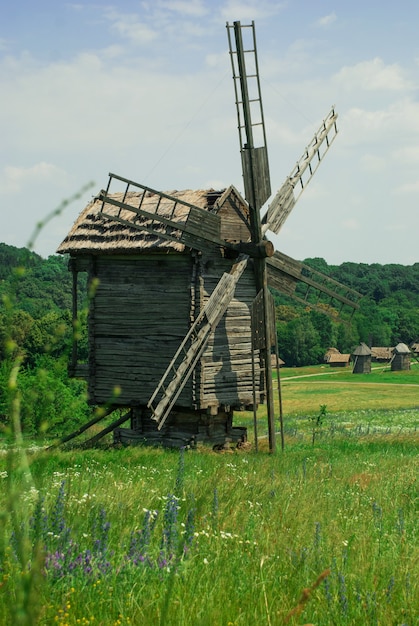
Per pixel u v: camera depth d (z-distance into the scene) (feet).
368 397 387.34
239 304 116.16
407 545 35.50
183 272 111.75
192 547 31.12
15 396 12.73
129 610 23.11
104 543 28.71
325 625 24.12
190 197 117.50
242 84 114.21
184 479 53.93
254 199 115.24
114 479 56.29
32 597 14.34
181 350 111.24
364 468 74.74
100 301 118.42
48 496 38.75
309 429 174.50
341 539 35.99
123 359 116.37
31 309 438.81
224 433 120.26
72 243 118.83
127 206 105.09
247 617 23.80
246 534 35.81
